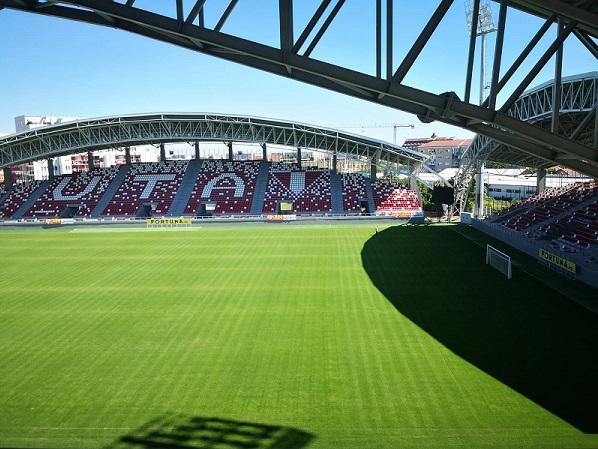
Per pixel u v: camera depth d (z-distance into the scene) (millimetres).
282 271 28109
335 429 11250
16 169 105938
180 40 12758
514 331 17422
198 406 12523
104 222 54031
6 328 18953
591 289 22734
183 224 53344
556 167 57844
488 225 42156
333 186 62719
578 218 35781
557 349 15656
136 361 15500
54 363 15500
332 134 57188
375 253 33469
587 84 28688
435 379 13727
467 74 12328
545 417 11500
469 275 26266
